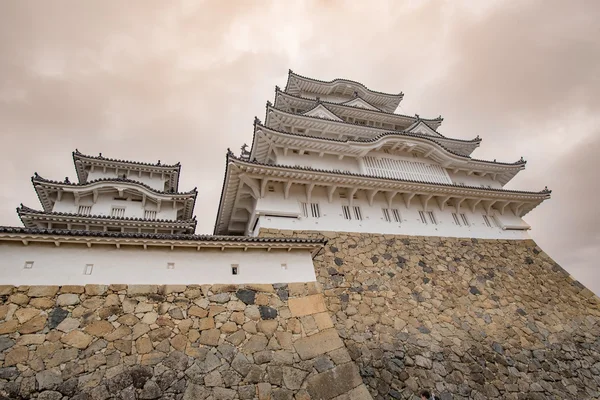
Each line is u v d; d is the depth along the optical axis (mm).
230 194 15578
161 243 8742
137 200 18547
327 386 7617
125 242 8422
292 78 26891
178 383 6766
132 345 7055
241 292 8828
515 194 19234
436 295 13828
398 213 17125
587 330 14633
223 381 7055
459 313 13375
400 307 12727
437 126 28172
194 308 8109
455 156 20812
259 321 8398
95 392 6199
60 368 6324
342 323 11336
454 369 11023
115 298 7660
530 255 18172
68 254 7996
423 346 11484
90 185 17203
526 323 13984
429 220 17562
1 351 6195
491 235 18391
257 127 17203
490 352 12141
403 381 10125
